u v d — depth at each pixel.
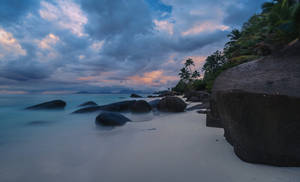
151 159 2.24
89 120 6.23
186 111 8.67
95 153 2.57
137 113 7.91
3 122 5.77
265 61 2.76
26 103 12.53
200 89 42.34
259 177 1.67
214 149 2.54
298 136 1.70
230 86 2.64
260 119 1.83
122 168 2.00
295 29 8.14
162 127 4.43
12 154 2.62
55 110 9.21
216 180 1.65
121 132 3.95
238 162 2.04
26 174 1.93
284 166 1.83
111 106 8.81
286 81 1.96
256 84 2.16
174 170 1.90
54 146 2.99
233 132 2.15
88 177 1.81
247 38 18.91
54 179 1.80
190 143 2.89
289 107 1.67
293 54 2.56
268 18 13.56
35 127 4.97
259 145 1.91
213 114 4.37
